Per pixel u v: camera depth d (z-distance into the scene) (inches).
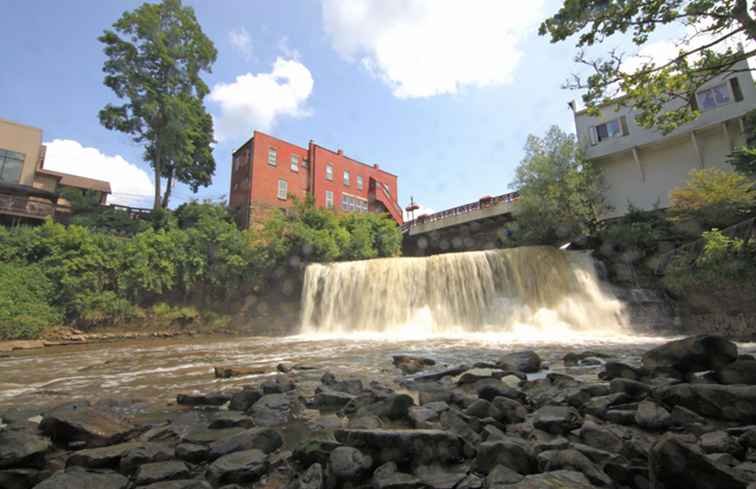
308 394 191.8
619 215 852.6
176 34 1117.1
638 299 584.4
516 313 657.6
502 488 79.9
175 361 352.2
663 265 571.2
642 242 642.8
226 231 820.6
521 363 237.6
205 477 98.0
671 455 75.1
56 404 191.6
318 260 849.5
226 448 112.8
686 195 599.8
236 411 161.6
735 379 144.9
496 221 1123.9
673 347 171.8
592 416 134.0
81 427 127.7
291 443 123.6
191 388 223.9
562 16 263.7
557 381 189.5
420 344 463.2
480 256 728.3
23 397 209.6
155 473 95.9
